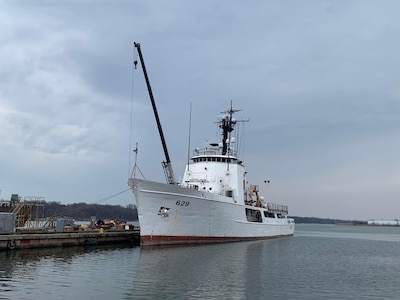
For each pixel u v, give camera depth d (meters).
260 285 24.27
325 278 27.86
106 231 47.72
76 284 22.36
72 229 44.88
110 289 21.50
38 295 19.58
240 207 51.34
